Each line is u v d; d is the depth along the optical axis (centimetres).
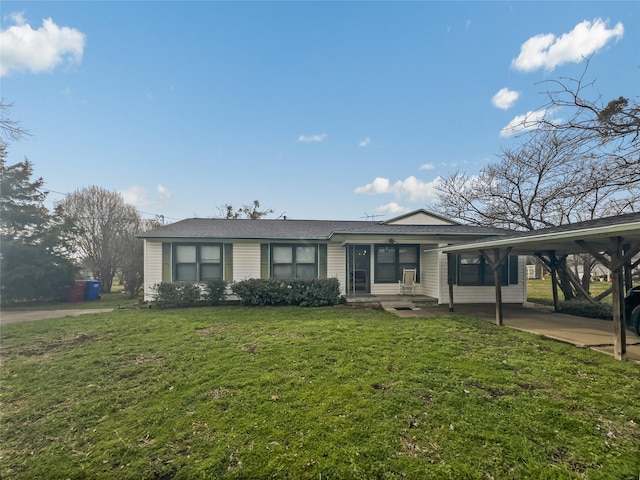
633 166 769
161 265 1135
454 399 333
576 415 300
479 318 818
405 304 1055
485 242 738
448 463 235
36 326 741
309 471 230
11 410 331
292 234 1217
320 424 288
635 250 452
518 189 1398
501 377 391
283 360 459
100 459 250
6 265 1346
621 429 278
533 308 1010
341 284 1221
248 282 1049
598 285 2306
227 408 323
